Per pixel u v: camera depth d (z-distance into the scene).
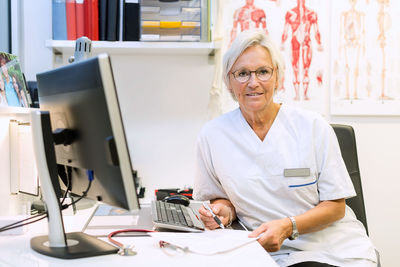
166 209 1.27
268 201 1.29
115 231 1.04
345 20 2.16
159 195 1.85
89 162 0.84
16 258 0.82
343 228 1.30
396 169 2.20
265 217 1.30
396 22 2.16
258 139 1.32
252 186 1.29
